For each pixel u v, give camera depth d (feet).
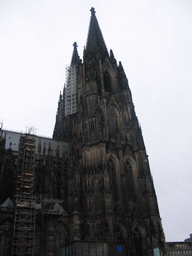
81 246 221.05
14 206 253.03
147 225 284.61
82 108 352.49
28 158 291.58
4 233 238.48
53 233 248.52
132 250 257.55
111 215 261.85
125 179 311.27
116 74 395.34
